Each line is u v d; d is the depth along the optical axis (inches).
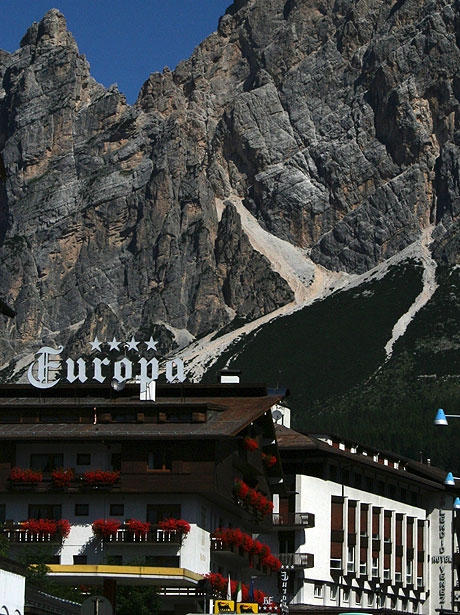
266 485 5442.9
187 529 4397.1
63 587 4035.4
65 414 4665.4
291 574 6555.1
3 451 4525.1
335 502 6855.3
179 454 4451.3
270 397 5004.9
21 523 4439.0
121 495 4493.1
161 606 4357.8
